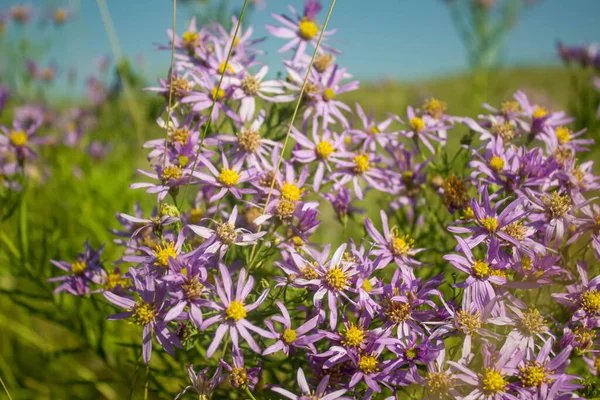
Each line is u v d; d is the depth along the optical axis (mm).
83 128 553
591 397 229
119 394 320
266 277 256
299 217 237
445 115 304
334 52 291
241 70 270
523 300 246
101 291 253
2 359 336
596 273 247
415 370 207
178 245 221
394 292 221
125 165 518
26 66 542
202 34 286
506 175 248
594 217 242
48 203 425
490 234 228
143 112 516
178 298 205
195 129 258
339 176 283
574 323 230
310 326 215
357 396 211
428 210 297
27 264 311
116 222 393
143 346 209
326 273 222
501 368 205
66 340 378
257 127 264
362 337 215
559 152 270
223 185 240
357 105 292
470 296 218
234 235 221
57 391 333
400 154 300
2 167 331
